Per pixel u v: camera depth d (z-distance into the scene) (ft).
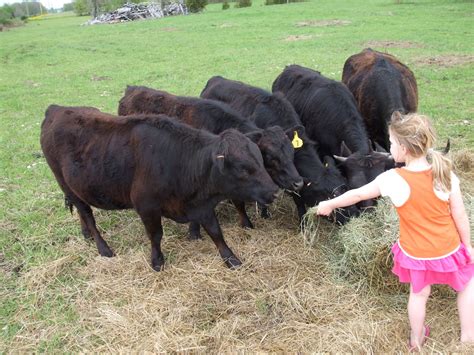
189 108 19.67
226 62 52.60
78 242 17.89
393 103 21.47
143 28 99.81
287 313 13.82
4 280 15.97
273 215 19.56
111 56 64.39
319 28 74.54
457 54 45.91
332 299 14.16
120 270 16.06
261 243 17.29
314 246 16.80
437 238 11.25
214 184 14.66
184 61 55.72
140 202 15.30
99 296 14.84
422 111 29.73
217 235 15.90
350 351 12.26
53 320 13.93
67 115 17.01
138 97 21.77
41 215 20.17
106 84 46.03
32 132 31.58
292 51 56.08
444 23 68.39
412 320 12.06
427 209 11.19
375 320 13.28
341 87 21.39
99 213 20.03
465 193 18.43
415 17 77.66
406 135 11.05
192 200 15.30
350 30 69.26
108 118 16.24
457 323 12.92
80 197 16.87
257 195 14.32
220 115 18.90
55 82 48.67
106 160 15.61
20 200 21.59
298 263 15.90
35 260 16.87
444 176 10.92
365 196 12.10
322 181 17.15
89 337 13.28
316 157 18.04
